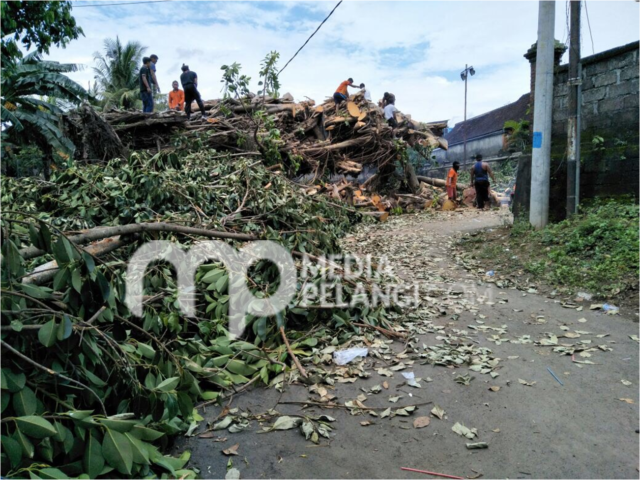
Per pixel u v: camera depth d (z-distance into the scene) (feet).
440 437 7.92
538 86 22.98
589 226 19.66
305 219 16.56
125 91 82.84
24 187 16.57
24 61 42.22
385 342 12.17
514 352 11.43
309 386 9.84
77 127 36.94
